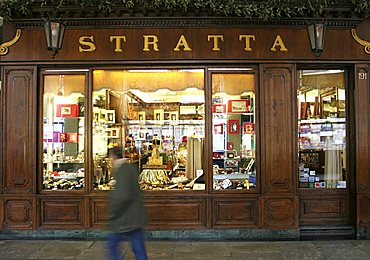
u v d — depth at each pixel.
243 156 7.98
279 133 7.81
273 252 6.84
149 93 8.18
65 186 7.96
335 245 7.25
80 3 7.52
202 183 7.95
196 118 8.12
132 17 7.75
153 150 8.20
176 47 7.80
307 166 8.23
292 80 7.84
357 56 7.87
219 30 7.84
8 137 7.86
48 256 6.68
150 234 7.71
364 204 7.79
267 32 7.84
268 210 7.72
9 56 7.85
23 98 7.89
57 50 7.23
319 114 8.27
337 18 7.80
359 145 7.84
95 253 6.83
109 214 5.29
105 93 8.10
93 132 8.02
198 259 6.50
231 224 7.74
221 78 8.05
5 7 7.50
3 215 7.78
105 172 8.02
